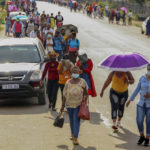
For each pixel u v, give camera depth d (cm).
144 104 1580
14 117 2000
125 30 7619
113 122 1755
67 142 1606
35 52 2392
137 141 1631
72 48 2894
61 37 3125
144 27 6900
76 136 1564
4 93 2156
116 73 1736
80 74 2073
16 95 2170
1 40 2600
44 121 1919
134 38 6150
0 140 1633
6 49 2411
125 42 5519
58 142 1606
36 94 2184
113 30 7431
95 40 5619
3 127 1819
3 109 2181
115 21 9844
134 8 13100
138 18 11175
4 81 2155
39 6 13725
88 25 8106
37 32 3972
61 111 1602
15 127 1820
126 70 1652
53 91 2100
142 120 1579
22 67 2214
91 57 4041
